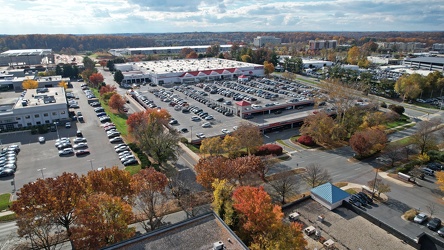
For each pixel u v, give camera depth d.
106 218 43.84
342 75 176.62
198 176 62.06
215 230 41.22
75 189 47.88
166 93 156.25
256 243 40.81
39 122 111.50
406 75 162.38
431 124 92.25
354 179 74.50
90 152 88.44
